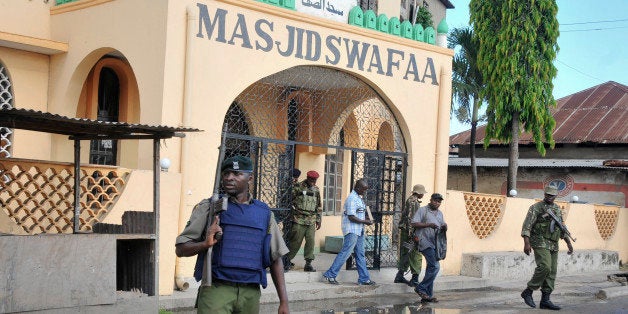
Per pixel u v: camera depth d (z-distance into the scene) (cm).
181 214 985
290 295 1045
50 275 615
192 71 998
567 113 2677
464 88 2062
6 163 744
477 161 2473
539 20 1673
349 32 1199
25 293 600
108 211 857
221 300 500
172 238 952
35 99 1165
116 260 718
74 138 745
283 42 1111
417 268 1166
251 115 1361
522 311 1070
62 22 1168
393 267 1295
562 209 1658
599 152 2417
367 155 1309
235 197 521
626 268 1819
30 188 865
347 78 1275
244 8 1061
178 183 955
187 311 925
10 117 605
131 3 1033
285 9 1105
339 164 1611
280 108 1400
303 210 1152
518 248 1520
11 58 1133
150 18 1000
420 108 1308
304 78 1301
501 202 1485
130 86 1249
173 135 692
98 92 1230
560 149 2491
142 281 705
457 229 1365
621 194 2109
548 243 1084
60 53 1162
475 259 1356
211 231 488
